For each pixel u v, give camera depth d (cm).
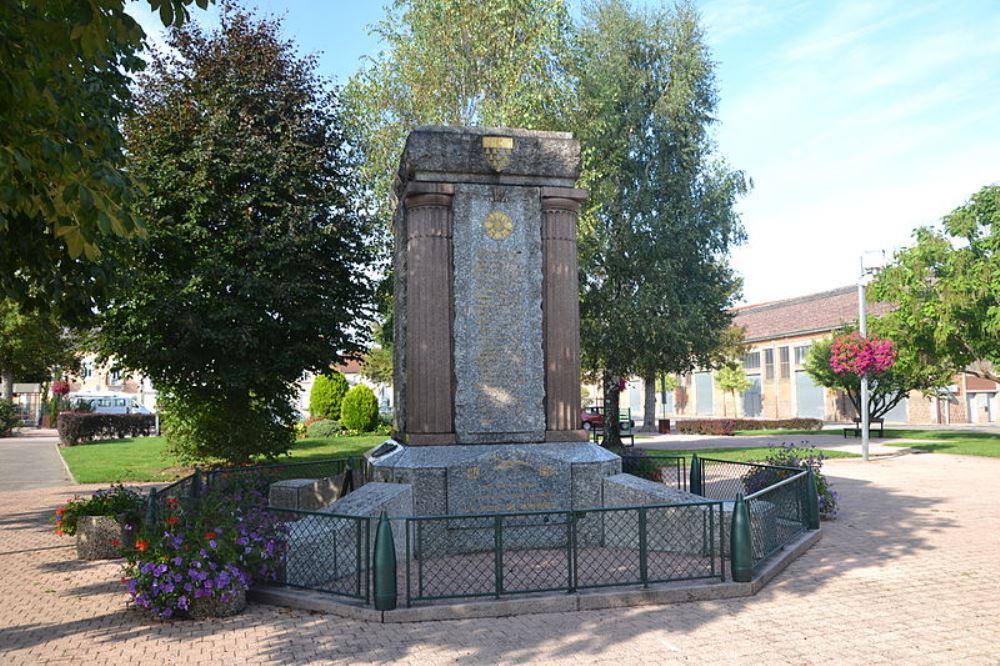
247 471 1138
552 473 945
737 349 4744
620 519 927
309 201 1709
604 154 2505
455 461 929
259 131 1680
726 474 1553
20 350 4272
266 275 1608
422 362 983
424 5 2302
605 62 2581
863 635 612
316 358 1697
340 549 783
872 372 2223
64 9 481
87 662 567
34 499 1585
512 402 1003
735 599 719
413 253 1005
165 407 1888
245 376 1605
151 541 697
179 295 1535
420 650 581
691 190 2642
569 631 625
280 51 1797
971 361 2598
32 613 710
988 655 566
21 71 499
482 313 1009
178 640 617
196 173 1599
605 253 2538
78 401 4172
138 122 1664
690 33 2673
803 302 6028
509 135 1033
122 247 960
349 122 2164
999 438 2828
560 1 2216
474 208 1021
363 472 1091
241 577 688
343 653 577
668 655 567
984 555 912
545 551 909
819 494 1169
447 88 2328
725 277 2895
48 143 510
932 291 2578
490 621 654
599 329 2478
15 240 778
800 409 5478
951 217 2522
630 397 7681
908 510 1268
